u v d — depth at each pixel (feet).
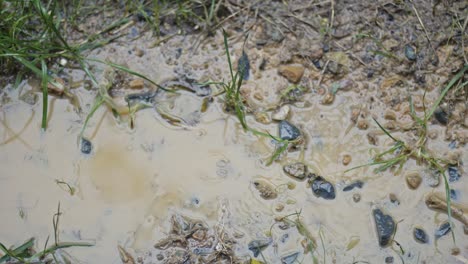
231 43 2.97
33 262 2.67
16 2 2.95
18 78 2.91
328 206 2.73
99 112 2.87
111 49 2.97
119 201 2.75
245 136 2.83
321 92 2.89
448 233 2.68
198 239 2.69
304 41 2.97
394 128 2.83
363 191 2.74
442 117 2.84
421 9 3.00
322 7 3.01
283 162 2.79
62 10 3.02
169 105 2.88
